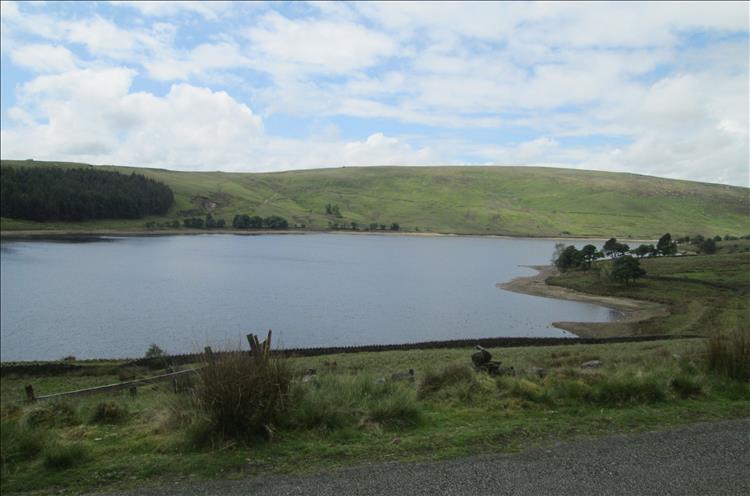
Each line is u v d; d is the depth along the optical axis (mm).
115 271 97625
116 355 42219
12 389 25219
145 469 5586
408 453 5949
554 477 5234
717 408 7785
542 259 139750
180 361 32344
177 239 175875
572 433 6648
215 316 59781
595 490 4945
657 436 6500
